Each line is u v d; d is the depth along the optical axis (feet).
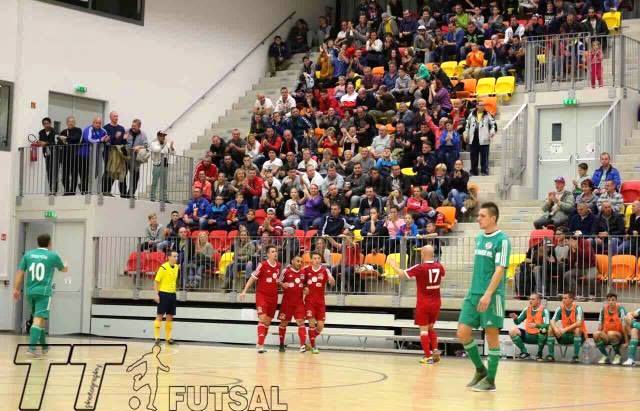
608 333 81.97
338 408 45.93
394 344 95.96
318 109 132.05
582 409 46.98
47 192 116.26
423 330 79.56
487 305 53.42
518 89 121.19
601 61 111.04
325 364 75.36
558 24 123.34
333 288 98.43
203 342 104.37
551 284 88.28
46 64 120.98
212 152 123.65
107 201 114.21
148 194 121.90
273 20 150.71
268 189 112.98
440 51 131.95
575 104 111.34
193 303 106.93
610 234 90.68
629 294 86.28
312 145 122.52
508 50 125.29
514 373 70.18
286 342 100.22
